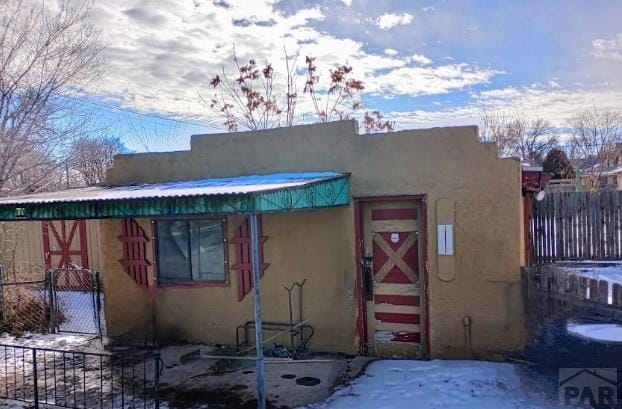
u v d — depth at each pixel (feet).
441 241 22.52
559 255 24.16
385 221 24.04
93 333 30.42
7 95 41.39
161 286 28.19
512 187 21.44
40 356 26.27
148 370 23.44
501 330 21.74
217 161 27.25
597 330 17.15
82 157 57.93
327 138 24.57
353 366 22.53
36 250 45.85
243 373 22.30
